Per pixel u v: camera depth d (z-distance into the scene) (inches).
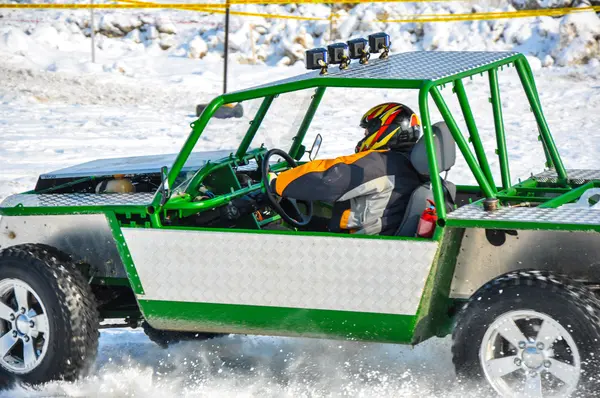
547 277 246.2
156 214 278.4
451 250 263.3
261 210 318.7
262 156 331.6
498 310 248.5
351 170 271.7
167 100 1088.2
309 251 261.6
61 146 768.9
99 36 1493.6
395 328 261.7
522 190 311.4
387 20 1423.5
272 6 1517.0
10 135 823.7
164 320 285.9
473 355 253.0
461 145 257.4
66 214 293.1
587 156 674.2
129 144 779.4
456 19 1370.6
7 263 292.4
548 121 869.2
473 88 1053.2
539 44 1296.8
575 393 241.4
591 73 1167.0
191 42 1418.6
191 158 299.6
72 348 287.4
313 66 271.9
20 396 294.2
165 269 278.1
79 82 1175.0
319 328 271.0
